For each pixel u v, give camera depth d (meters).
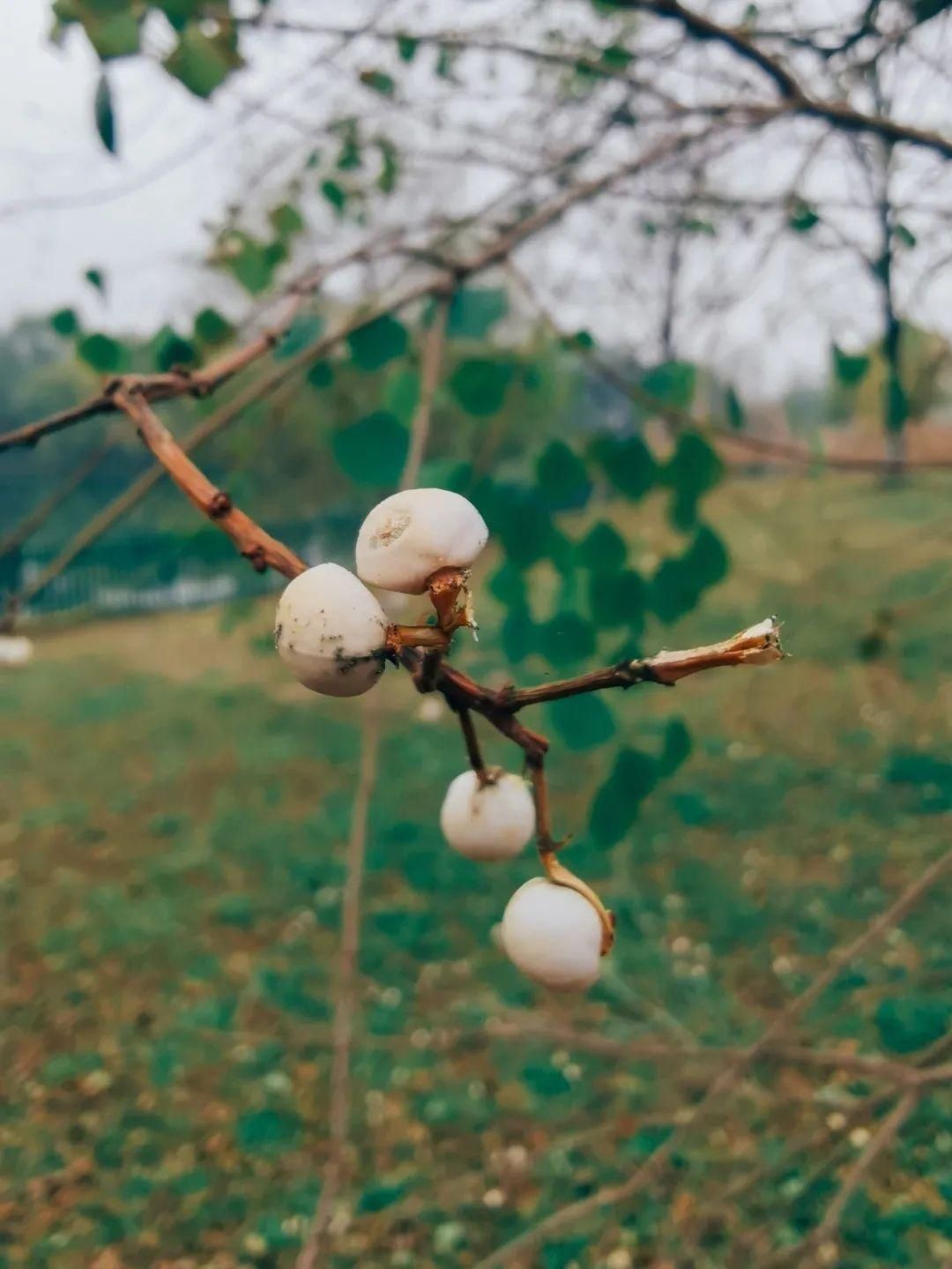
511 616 2.08
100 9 1.54
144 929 5.65
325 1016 4.52
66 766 9.11
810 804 6.17
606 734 1.93
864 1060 2.00
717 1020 4.01
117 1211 3.68
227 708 10.66
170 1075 4.16
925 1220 2.86
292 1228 3.51
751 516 4.06
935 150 2.20
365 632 0.76
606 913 0.96
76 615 16.42
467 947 5.12
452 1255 3.28
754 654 0.71
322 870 6.11
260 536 0.86
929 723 6.91
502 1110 3.89
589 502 2.57
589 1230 2.99
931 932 4.43
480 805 1.08
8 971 5.36
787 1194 3.04
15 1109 4.26
